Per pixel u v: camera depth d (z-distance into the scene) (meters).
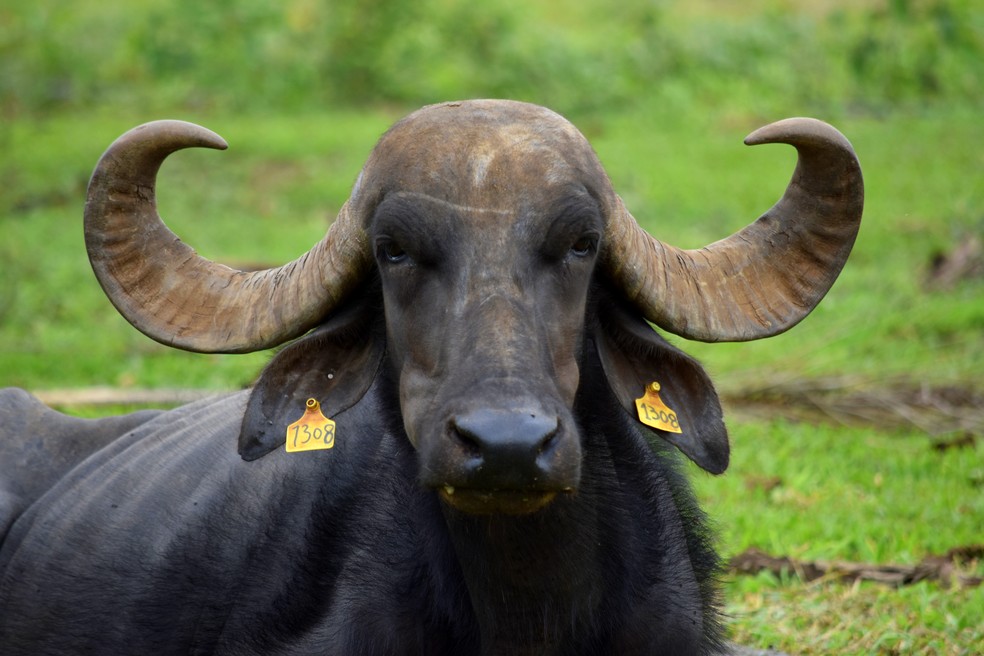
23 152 56.66
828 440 27.98
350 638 13.47
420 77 70.62
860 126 60.66
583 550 13.06
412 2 71.69
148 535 16.42
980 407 29.64
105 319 36.59
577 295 12.16
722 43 69.75
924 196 47.28
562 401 11.34
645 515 13.97
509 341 11.23
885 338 33.66
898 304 35.44
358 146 58.78
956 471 25.58
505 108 12.45
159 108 68.06
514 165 11.92
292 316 12.98
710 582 14.65
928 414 29.33
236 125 63.47
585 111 66.06
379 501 13.95
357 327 13.16
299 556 14.40
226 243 43.91
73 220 48.19
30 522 17.91
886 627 18.56
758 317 13.36
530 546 12.70
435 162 11.98
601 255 12.74
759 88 67.38
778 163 54.44
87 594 16.62
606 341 13.23
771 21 72.25
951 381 30.66
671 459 14.80
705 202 48.09
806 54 69.19
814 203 13.41
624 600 13.65
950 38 67.62
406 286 12.02
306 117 66.62
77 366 32.69
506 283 11.58
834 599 19.69
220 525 15.68
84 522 17.14
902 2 68.06
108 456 18.25
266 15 71.62
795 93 67.19
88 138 59.78
